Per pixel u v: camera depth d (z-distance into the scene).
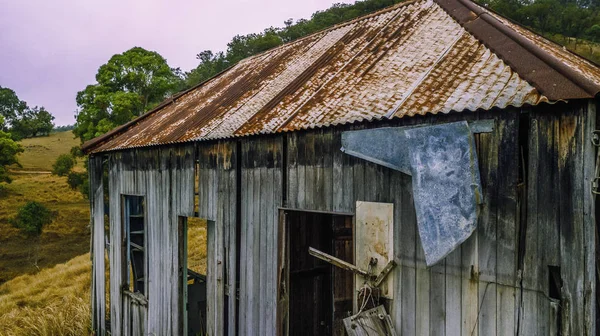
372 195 3.90
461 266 3.31
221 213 5.72
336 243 6.88
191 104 7.93
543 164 2.88
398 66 4.61
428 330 3.50
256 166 5.18
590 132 2.66
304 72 6.02
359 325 3.82
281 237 4.82
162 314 6.77
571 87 2.71
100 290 8.77
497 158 3.09
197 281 8.62
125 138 7.95
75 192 36.78
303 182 4.55
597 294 3.08
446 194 3.22
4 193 34.62
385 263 3.81
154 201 7.06
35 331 9.51
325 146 4.31
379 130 3.71
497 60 3.72
